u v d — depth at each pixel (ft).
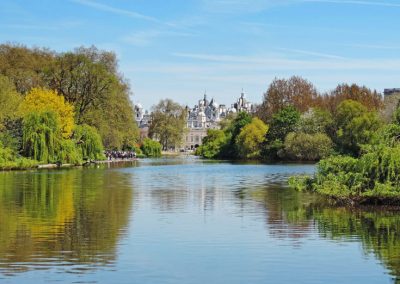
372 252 68.39
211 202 117.29
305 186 142.20
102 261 63.77
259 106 462.19
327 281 56.90
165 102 611.06
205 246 71.72
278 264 63.05
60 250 68.85
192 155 648.79
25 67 303.89
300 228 84.43
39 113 247.70
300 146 344.90
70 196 127.13
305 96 429.79
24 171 222.89
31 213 98.68
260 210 104.32
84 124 296.10
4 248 69.77
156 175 211.61
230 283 56.29
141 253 67.72
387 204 109.09
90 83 306.76
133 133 334.85
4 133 235.61
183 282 56.44
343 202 113.29
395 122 124.36
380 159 107.45
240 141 407.85
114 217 94.73
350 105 333.42
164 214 98.78
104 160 318.24
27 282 55.77
